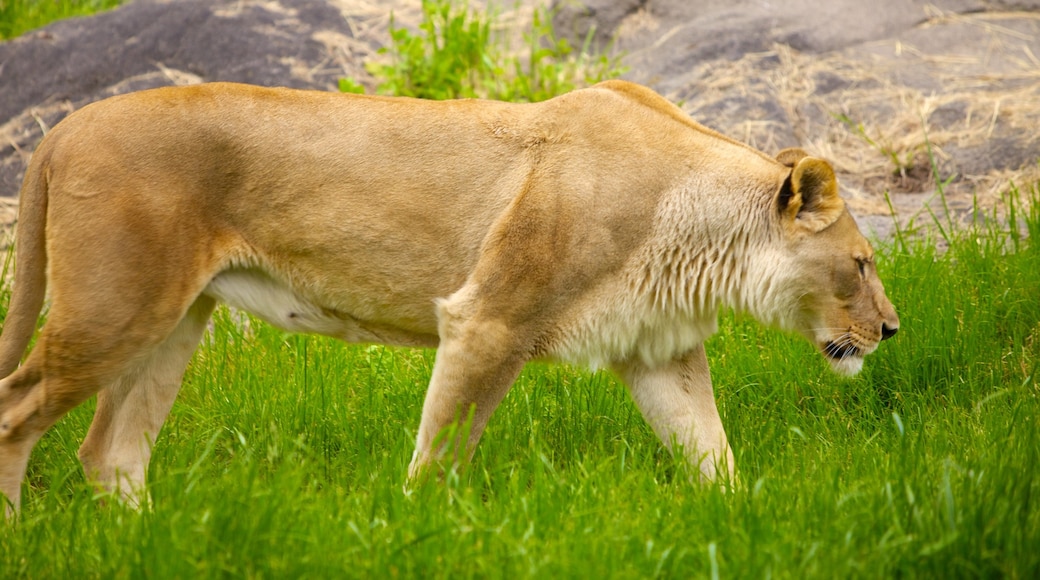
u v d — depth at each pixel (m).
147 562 11.16
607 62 27.34
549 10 30.14
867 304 15.34
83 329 13.20
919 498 12.25
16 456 13.48
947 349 18.06
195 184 13.67
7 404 13.47
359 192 14.18
